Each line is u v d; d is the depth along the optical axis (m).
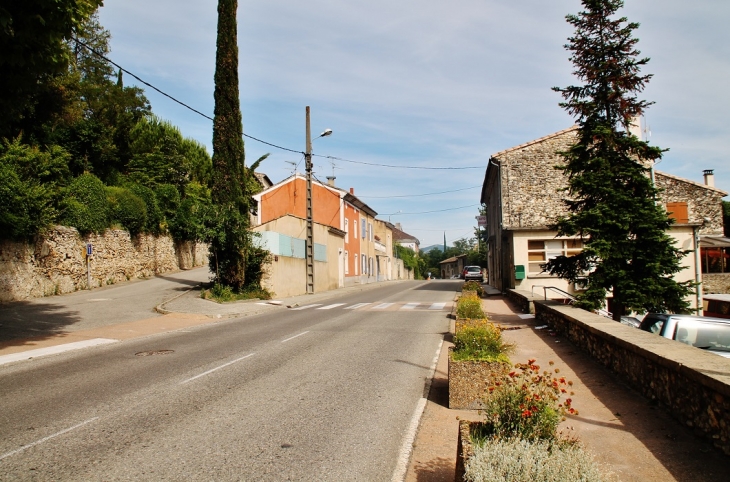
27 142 26.48
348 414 6.72
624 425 5.70
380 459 5.20
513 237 26.64
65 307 19.58
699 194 31.94
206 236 23.72
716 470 4.42
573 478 3.44
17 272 20.59
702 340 9.43
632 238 14.80
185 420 6.39
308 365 9.85
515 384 4.89
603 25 14.48
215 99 24.47
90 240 26.64
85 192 26.72
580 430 5.65
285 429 6.08
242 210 25.08
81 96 38.59
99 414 6.65
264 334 14.23
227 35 24.53
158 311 19.77
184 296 24.09
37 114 27.11
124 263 30.28
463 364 7.20
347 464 5.05
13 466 4.89
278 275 27.20
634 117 14.91
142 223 32.16
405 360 10.44
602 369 8.42
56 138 30.42
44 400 7.41
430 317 18.33
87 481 4.54
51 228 23.02
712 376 4.79
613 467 4.65
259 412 6.76
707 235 31.70
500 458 3.64
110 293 24.64
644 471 4.53
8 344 12.59
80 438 5.71
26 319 16.50
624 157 14.73
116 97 43.50
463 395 7.14
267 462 5.05
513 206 28.12
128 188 33.03
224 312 19.56
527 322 15.40
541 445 3.78
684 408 5.48
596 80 14.66
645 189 14.50
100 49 46.47
